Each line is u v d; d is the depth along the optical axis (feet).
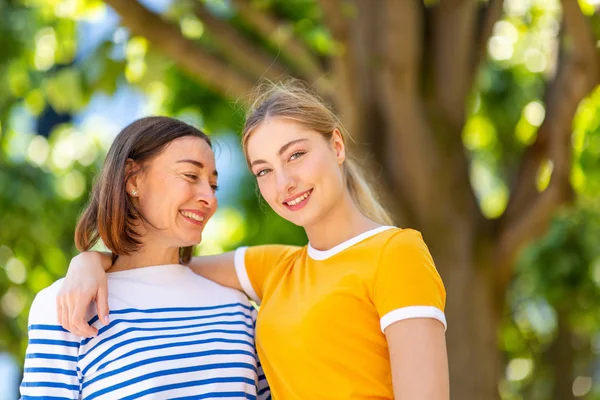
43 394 6.33
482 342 14.02
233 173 20.61
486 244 14.14
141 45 14.47
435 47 13.60
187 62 12.93
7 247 17.58
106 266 7.06
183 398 6.48
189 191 6.88
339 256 6.44
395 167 13.46
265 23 13.14
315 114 6.59
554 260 19.01
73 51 15.69
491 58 18.53
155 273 7.06
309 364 6.24
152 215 6.91
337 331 6.19
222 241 21.59
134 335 6.61
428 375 5.76
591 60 12.39
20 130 19.15
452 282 13.83
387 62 12.80
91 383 6.48
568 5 11.75
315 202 6.44
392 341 5.93
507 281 14.52
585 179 17.35
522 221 14.02
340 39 12.01
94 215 7.16
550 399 25.75
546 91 14.47
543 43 17.13
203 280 7.32
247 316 7.34
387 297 5.99
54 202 18.20
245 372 6.83
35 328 6.54
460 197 13.91
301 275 6.70
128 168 6.93
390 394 6.16
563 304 19.60
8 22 15.85
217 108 18.53
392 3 12.37
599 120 17.11
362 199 7.26
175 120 7.15
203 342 6.76
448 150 13.65
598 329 21.70
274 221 19.80
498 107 18.97
